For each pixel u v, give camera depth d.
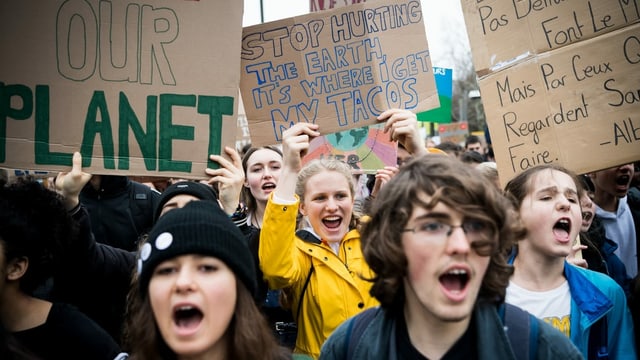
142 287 1.74
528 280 2.45
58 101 2.72
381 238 1.63
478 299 1.65
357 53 3.16
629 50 3.02
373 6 3.17
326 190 2.94
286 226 2.60
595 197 3.81
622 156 3.00
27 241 2.02
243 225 3.12
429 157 1.67
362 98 3.14
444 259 1.51
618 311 2.35
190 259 1.68
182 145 2.81
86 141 2.73
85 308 2.76
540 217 2.40
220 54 2.85
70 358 2.03
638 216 3.91
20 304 2.06
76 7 2.75
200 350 1.64
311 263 2.84
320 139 4.37
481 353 1.56
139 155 2.78
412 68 3.16
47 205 2.15
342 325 1.84
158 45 2.82
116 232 3.59
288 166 2.72
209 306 1.66
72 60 2.74
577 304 2.34
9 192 2.08
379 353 1.66
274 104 3.14
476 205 1.53
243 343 1.72
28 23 2.70
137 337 1.74
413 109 3.14
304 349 2.75
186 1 2.84
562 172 2.51
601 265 3.24
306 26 3.15
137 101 2.79
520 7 3.17
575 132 3.06
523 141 3.17
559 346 1.61
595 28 3.06
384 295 1.65
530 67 3.15
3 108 2.67
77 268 2.61
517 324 1.64
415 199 1.55
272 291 3.23
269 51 3.14
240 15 2.86
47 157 2.70
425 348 1.62
